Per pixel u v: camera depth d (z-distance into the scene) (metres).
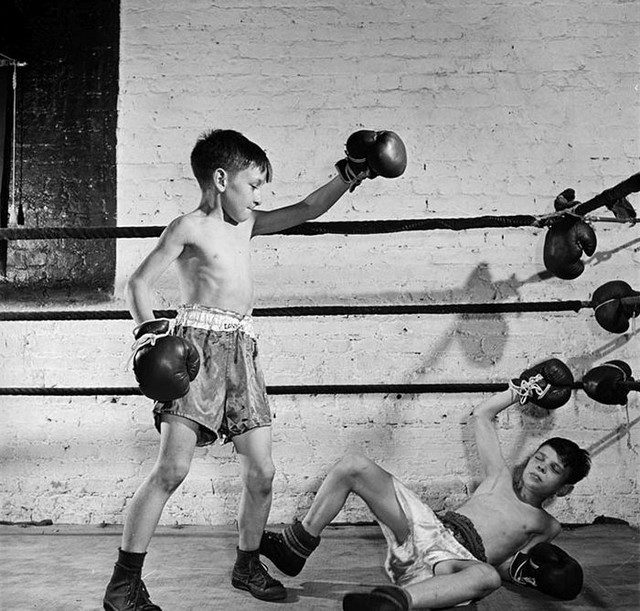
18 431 3.36
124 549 2.03
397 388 3.06
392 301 3.38
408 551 2.26
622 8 3.48
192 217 2.18
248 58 3.48
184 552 2.81
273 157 3.43
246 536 2.28
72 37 3.51
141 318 2.02
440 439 3.33
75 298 3.41
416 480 3.32
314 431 3.35
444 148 3.43
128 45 3.50
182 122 3.46
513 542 2.44
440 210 3.41
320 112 3.45
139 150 3.45
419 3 3.49
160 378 1.89
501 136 3.43
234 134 2.23
